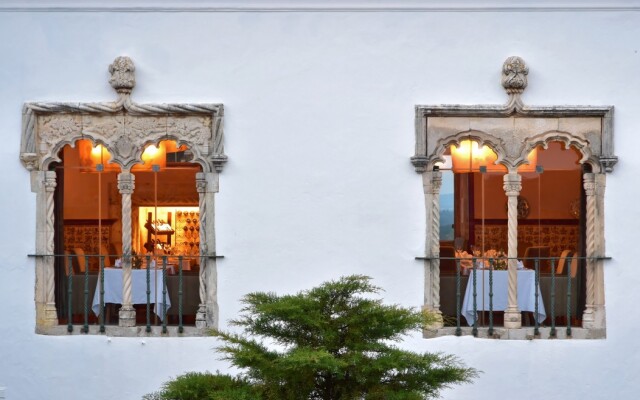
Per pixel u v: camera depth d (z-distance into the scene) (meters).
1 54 10.54
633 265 10.50
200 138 10.55
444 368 7.60
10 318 10.56
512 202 10.50
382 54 10.46
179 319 10.51
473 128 10.49
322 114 10.48
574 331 10.45
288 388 7.31
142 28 10.51
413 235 10.48
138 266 11.52
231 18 10.49
